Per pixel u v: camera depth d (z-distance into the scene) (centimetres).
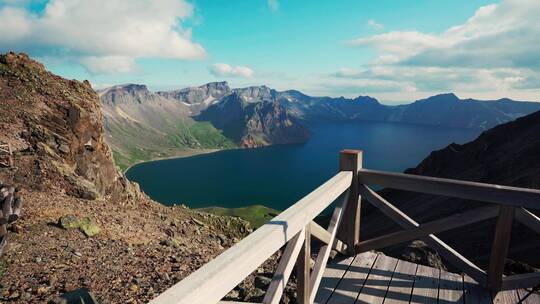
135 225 1299
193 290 171
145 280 738
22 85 1895
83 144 1856
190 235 1491
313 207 321
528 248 4369
